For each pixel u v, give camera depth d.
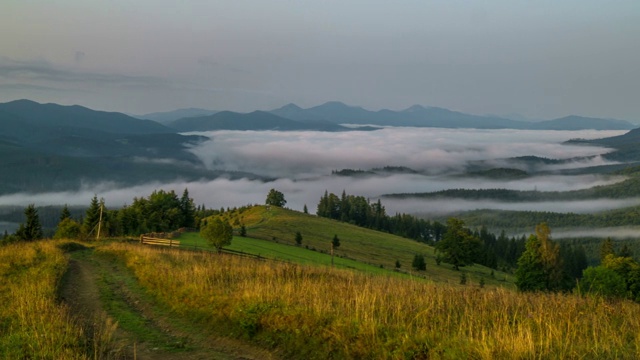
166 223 97.94
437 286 18.62
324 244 106.56
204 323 15.38
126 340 13.80
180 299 17.64
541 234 57.88
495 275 95.69
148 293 20.08
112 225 86.75
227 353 12.96
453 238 95.88
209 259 28.94
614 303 15.20
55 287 19.86
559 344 10.43
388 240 137.38
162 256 30.27
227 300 15.89
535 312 13.40
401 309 13.90
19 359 10.95
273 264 29.06
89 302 18.67
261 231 112.94
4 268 25.23
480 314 13.70
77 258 34.88
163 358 12.45
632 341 11.06
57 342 11.79
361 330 11.95
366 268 67.00
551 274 56.78
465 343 10.74
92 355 11.85
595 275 38.41
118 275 25.61
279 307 14.35
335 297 15.84
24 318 13.47
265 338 13.41
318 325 12.82
